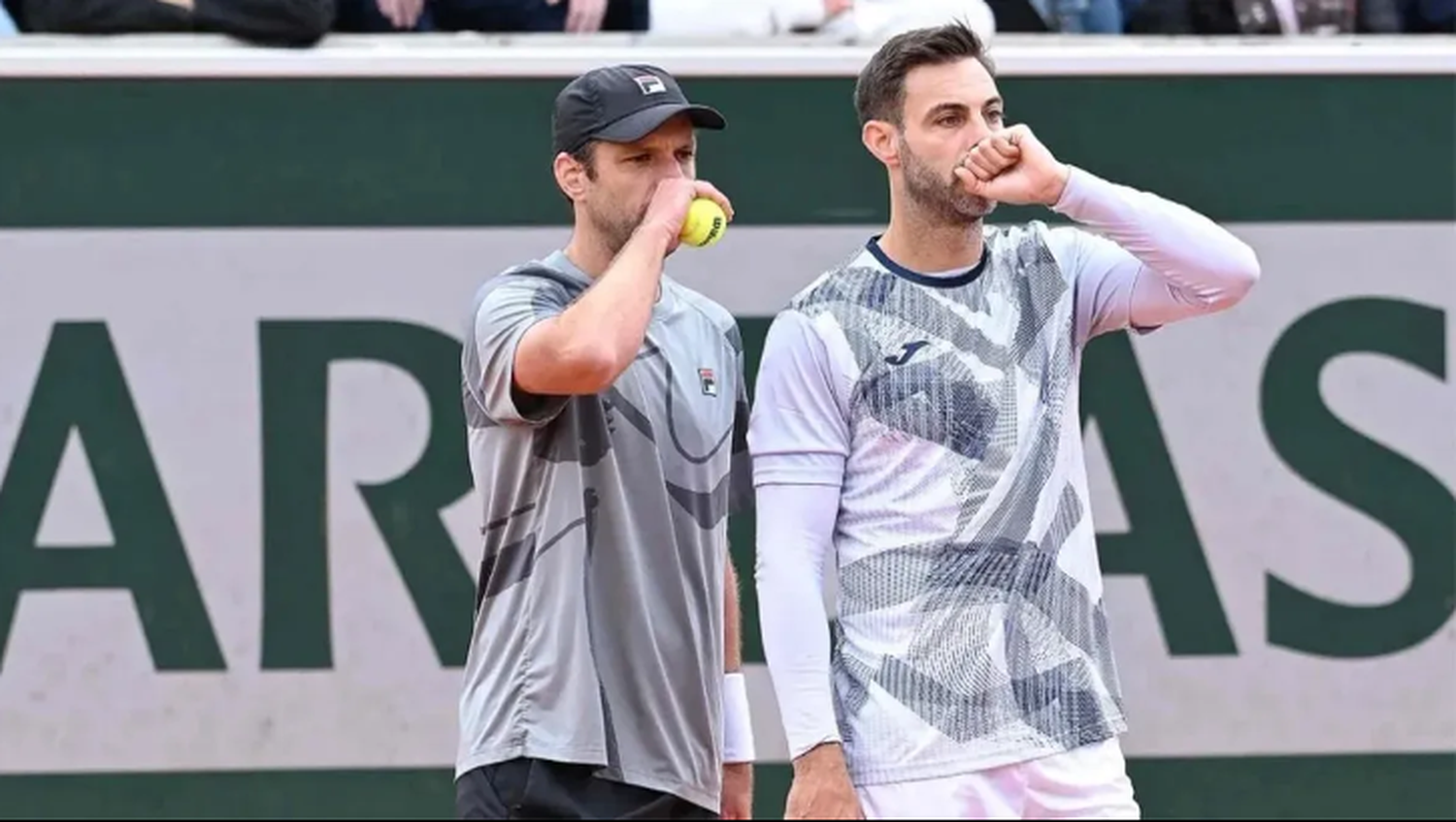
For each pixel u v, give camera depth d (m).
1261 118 17.47
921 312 13.52
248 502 16.84
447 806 16.88
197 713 16.75
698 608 14.09
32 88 16.77
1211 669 17.34
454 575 16.97
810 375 13.45
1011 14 18.77
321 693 16.84
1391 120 17.53
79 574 16.75
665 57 17.08
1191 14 18.86
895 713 13.16
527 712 13.55
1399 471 17.48
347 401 16.94
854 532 13.47
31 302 16.77
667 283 14.66
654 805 13.74
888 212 17.19
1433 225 17.56
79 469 16.77
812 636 13.19
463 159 17.00
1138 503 17.38
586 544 13.67
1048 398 13.47
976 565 13.20
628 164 13.94
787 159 17.17
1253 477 17.42
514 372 13.29
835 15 18.28
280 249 16.91
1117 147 17.42
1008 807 13.11
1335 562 17.44
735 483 15.03
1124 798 13.30
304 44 17.09
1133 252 13.41
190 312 16.84
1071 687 13.17
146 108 16.83
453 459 16.98
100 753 16.70
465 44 17.20
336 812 16.83
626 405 13.91
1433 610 17.45
